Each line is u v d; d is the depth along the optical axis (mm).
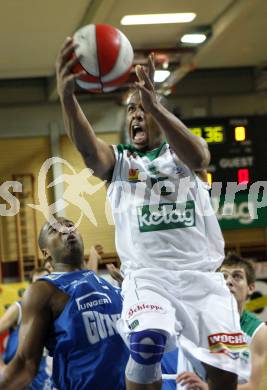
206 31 13977
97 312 5844
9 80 17500
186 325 5402
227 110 17922
